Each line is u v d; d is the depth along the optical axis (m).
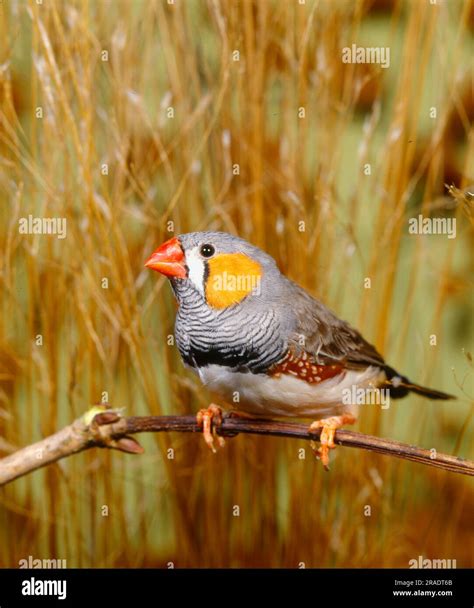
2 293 2.88
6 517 2.90
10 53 2.87
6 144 2.88
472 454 2.92
